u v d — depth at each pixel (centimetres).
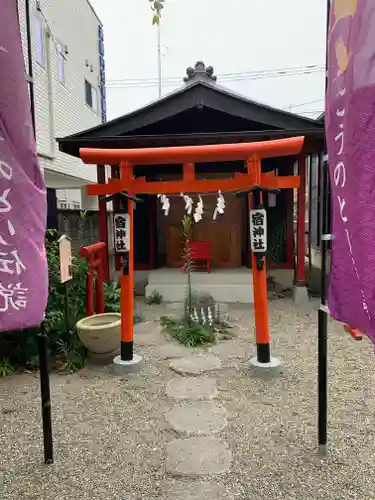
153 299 668
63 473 239
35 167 205
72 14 1034
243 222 769
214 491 221
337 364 404
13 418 308
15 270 198
